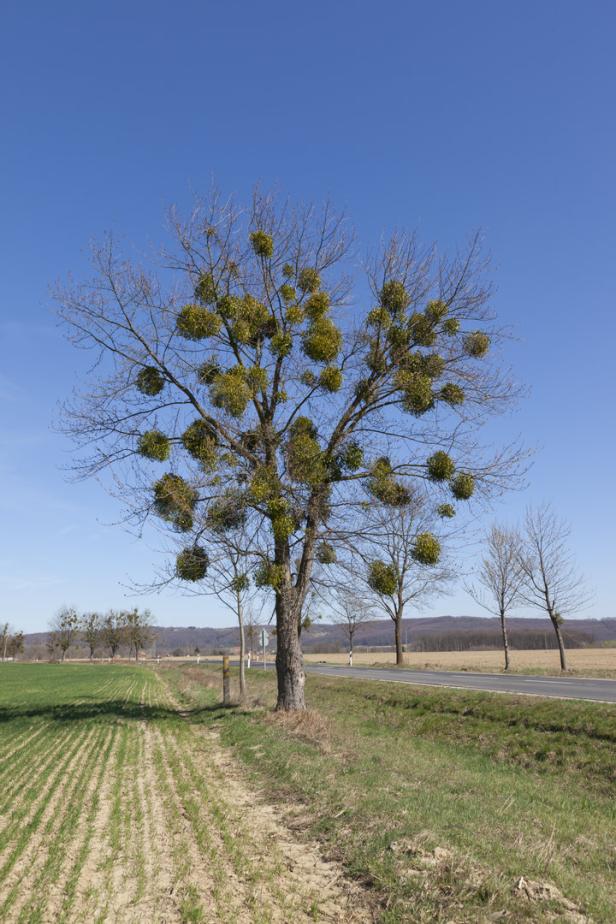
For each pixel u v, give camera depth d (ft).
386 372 52.39
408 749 42.06
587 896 16.01
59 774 33.12
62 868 19.34
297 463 48.21
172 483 48.37
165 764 36.11
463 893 15.96
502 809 24.39
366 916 16.01
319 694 78.95
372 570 50.29
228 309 51.52
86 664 273.75
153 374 51.65
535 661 162.30
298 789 28.40
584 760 35.68
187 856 20.27
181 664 230.27
